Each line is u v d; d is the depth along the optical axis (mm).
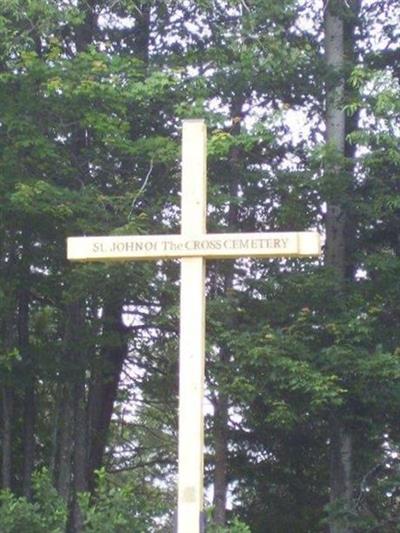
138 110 17578
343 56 19562
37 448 20891
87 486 19047
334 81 18625
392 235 19375
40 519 12805
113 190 17766
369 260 17594
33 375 18188
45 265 18062
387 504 19047
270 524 20703
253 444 20203
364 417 17891
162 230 16969
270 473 20578
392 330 18219
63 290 17750
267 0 17500
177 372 20375
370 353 17281
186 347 10188
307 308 17344
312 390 16062
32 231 17297
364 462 18953
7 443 18781
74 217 16688
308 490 20734
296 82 18703
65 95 16016
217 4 17969
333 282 17469
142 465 22828
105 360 18734
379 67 19922
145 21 19000
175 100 17422
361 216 18781
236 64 17562
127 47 19188
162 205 17359
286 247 10102
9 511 12680
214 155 16422
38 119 16781
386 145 17312
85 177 17844
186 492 9961
